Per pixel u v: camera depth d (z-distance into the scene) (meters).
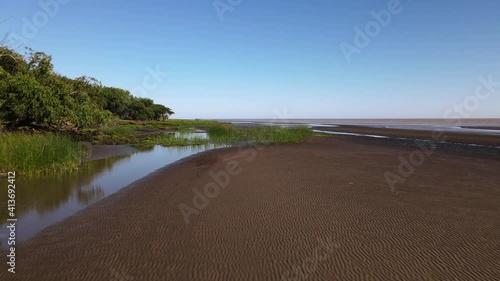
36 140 15.14
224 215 8.23
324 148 24.61
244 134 34.16
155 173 14.26
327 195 10.05
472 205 8.96
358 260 5.67
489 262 5.54
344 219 7.81
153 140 31.12
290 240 6.57
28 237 6.91
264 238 6.69
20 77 21.38
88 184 12.22
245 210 8.61
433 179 12.50
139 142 30.05
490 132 45.56
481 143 28.94
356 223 7.54
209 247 6.27
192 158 18.84
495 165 16.08
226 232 7.05
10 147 14.07
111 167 16.22
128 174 14.29
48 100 22.03
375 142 30.34
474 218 7.85
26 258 5.85
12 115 21.91
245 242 6.49
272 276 5.14
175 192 10.72
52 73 26.23
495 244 6.29
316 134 42.00
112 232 7.14
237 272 5.28
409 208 8.67
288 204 9.10
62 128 28.48
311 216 8.05
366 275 5.15
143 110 68.00
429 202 9.27
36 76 24.84
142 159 19.25
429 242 6.41
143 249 6.20
